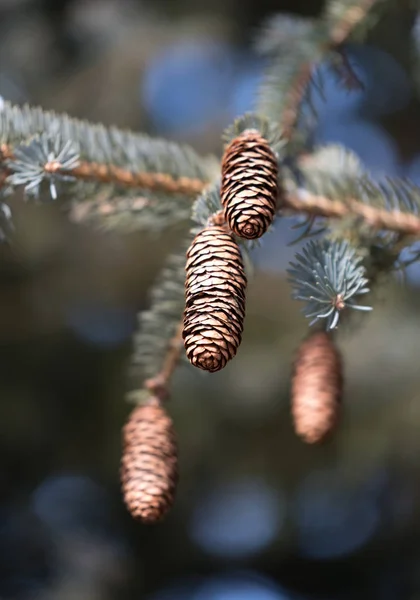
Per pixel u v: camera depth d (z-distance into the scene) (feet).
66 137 2.71
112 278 6.48
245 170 2.38
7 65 6.09
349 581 7.79
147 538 7.09
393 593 7.52
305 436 2.66
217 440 6.24
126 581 6.50
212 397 6.15
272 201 2.37
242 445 6.31
